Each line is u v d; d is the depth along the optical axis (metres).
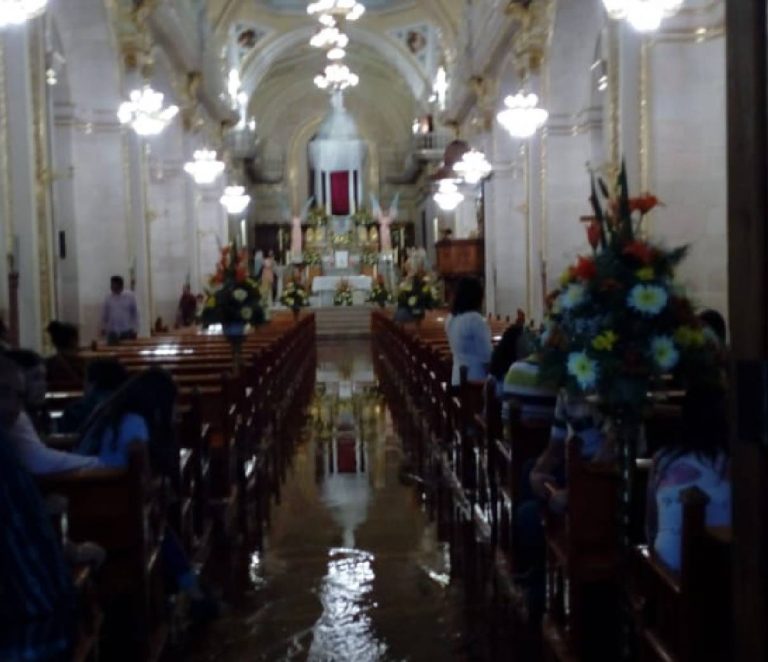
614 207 4.55
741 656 2.20
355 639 5.07
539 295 18.56
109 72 16.52
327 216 39.47
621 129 12.09
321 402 15.15
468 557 6.53
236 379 8.63
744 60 2.13
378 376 18.95
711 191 11.32
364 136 44.28
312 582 6.04
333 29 28.25
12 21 9.15
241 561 6.53
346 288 35.75
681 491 3.29
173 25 19.70
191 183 23.95
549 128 17.64
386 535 7.17
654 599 3.72
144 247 17.69
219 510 7.74
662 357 4.03
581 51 17.12
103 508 4.50
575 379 4.20
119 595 4.54
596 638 4.47
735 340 2.20
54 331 8.77
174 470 5.79
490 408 6.69
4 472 3.15
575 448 4.43
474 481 8.06
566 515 4.62
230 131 33.25
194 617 5.39
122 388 5.27
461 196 27.61
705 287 11.30
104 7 15.77
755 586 2.14
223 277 11.68
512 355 6.79
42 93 12.09
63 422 5.93
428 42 35.53
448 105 30.70
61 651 3.15
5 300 11.01
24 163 11.42
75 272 16.52
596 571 4.43
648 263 4.14
